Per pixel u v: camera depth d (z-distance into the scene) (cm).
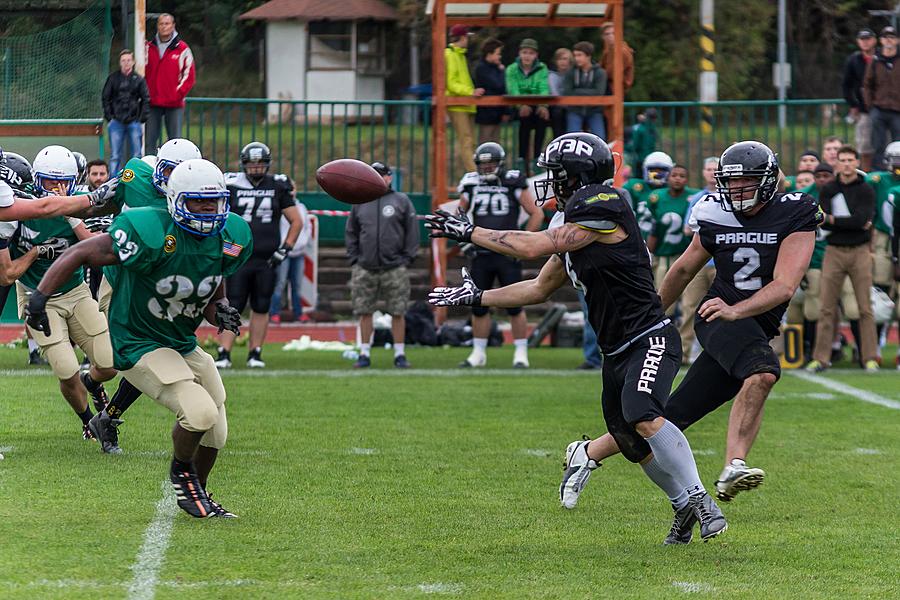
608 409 1694
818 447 2439
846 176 3512
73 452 2223
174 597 1378
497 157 3528
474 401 2972
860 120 4972
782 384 3338
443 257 4591
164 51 4416
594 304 1655
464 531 1730
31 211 1997
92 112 4169
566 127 4838
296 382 3269
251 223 3488
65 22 4234
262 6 7712
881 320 3678
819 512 1900
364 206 3603
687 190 3669
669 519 1836
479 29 7344
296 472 2119
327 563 1541
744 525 1812
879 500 1984
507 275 3597
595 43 7444
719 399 1841
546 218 4203
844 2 8438
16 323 4203
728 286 1861
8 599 1355
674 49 7769
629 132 5344
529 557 1595
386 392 3103
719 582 1489
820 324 3606
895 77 4653
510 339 4541
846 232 3534
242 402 2897
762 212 1845
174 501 1852
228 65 7988
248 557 1557
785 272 1805
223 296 1775
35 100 4166
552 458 2284
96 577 1448
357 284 3619
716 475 2177
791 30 8450
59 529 1670
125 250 1616
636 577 1508
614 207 1612
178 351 1734
